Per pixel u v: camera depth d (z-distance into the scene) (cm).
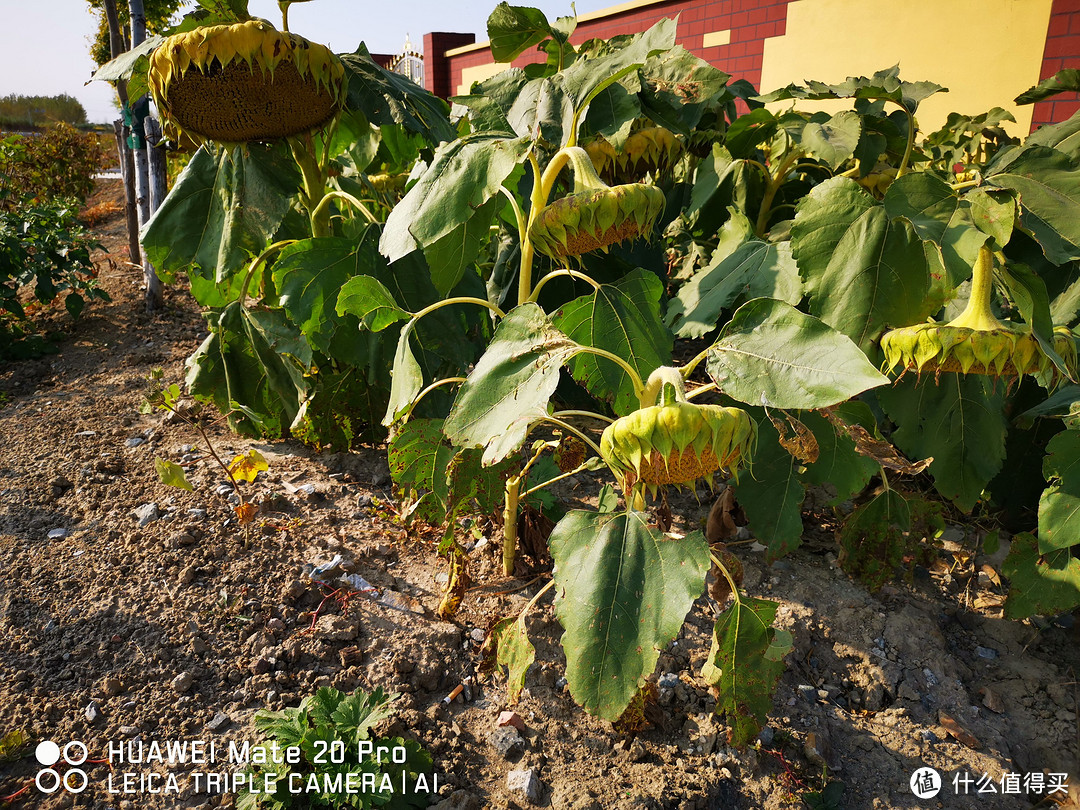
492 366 195
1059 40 596
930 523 285
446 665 255
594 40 383
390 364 318
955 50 661
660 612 174
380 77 327
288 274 305
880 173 344
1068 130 289
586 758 227
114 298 641
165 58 266
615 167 335
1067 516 240
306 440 376
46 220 617
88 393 453
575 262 334
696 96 352
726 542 320
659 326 226
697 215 408
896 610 287
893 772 229
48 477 351
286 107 298
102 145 2180
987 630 284
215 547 302
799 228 231
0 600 273
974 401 267
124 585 283
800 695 253
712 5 885
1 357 513
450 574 265
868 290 221
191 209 334
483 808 209
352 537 314
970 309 216
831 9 750
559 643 263
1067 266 279
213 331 368
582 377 224
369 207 391
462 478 241
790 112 378
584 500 339
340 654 255
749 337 175
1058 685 258
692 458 157
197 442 393
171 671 249
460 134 380
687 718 241
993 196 204
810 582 298
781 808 215
